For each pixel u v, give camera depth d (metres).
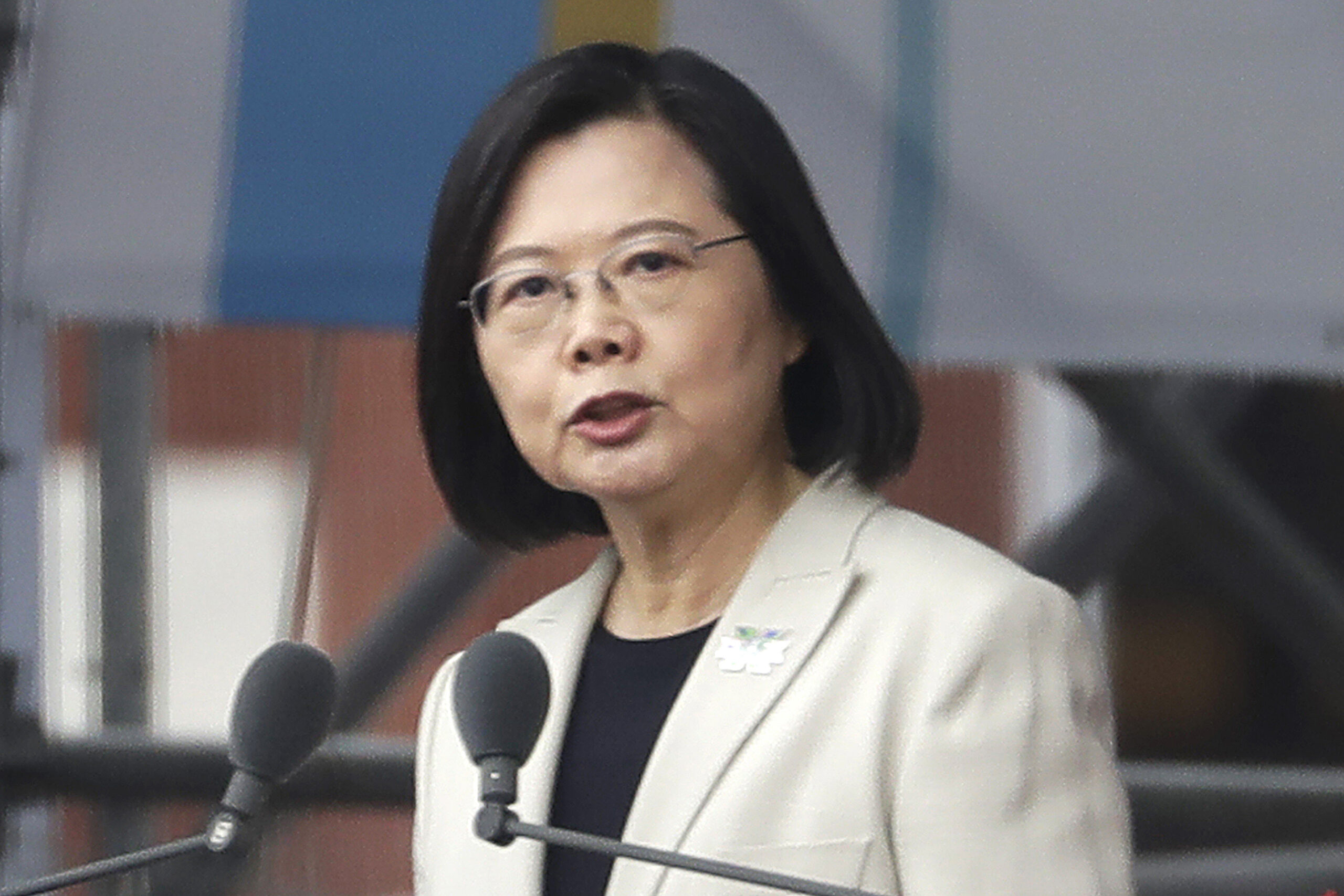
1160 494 17.41
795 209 9.85
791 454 10.23
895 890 9.09
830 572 9.66
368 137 14.12
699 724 9.46
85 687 17.69
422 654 18.73
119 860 8.93
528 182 9.85
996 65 14.05
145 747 15.75
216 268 14.03
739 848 9.17
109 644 17.44
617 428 9.66
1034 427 27.34
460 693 8.85
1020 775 9.02
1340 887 15.96
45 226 14.18
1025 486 27.36
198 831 17.91
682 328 9.66
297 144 14.13
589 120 9.84
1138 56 13.98
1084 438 27.05
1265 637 24.08
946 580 9.44
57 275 14.14
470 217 9.95
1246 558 17.08
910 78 14.09
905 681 9.25
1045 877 8.91
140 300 14.05
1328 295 13.66
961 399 27.42
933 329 13.91
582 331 9.63
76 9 14.38
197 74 14.25
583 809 9.73
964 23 14.12
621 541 10.14
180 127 14.20
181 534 27.56
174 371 27.39
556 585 25.97
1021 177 13.94
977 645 9.18
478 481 10.80
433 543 19.27
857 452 10.07
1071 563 18.61
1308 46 13.91
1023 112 13.99
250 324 14.09
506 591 26.06
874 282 13.91
